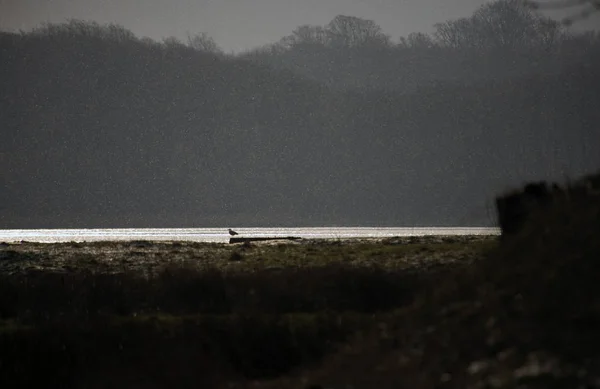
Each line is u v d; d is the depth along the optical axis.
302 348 71.62
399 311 69.81
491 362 46.34
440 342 53.19
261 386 60.06
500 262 65.25
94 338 74.38
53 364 70.56
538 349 45.94
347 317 76.94
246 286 93.69
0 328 79.50
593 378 39.69
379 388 48.91
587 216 63.19
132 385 68.06
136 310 89.56
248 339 73.06
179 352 71.31
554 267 56.75
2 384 68.75
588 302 49.69
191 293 92.25
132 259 142.12
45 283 97.94
